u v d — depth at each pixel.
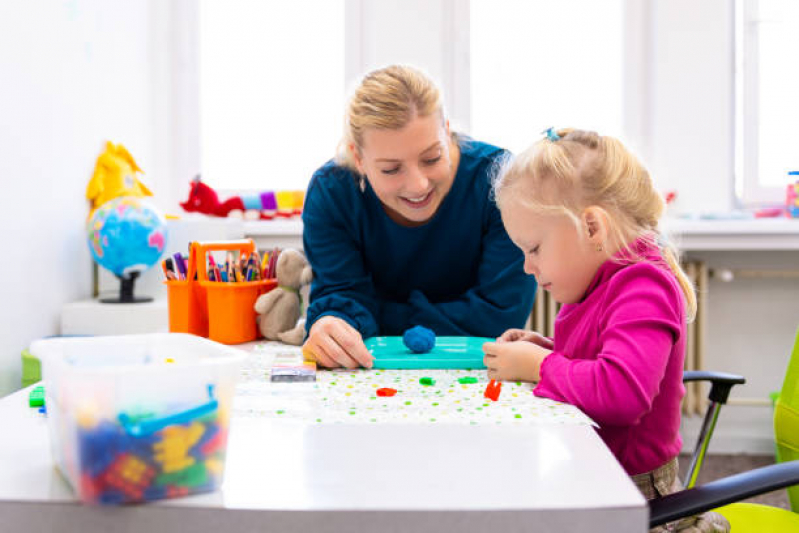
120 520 0.54
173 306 1.28
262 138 2.69
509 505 0.53
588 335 0.90
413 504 0.53
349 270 1.28
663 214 0.97
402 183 1.09
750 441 2.56
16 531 0.54
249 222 2.39
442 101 1.12
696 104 2.54
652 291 0.83
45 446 0.67
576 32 2.62
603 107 2.63
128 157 2.10
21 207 1.59
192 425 0.55
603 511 0.52
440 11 2.53
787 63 2.58
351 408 0.79
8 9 1.52
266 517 0.53
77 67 1.89
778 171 2.62
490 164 1.25
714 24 2.52
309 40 2.65
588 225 0.89
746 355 2.57
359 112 1.07
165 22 2.57
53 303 1.75
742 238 2.31
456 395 0.85
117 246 1.72
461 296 1.32
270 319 1.25
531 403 0.81
